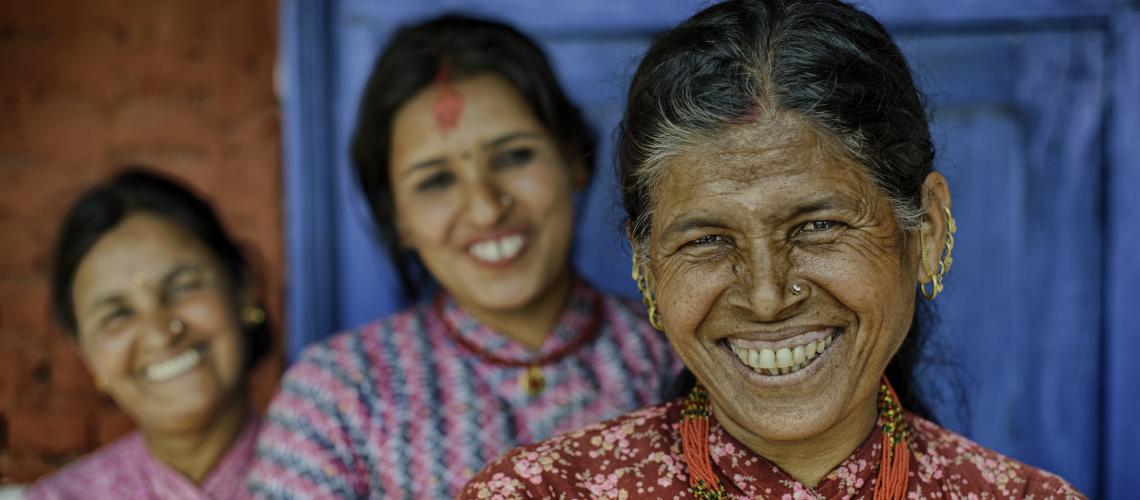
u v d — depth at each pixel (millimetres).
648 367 2275
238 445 2551
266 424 2252
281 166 2932
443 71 2176
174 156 2979
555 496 1373
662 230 1277
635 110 1297
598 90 2791
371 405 2193
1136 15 2590
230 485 2523
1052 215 2664
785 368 1281
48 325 3062
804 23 1223
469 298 2230
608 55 2791
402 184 2238
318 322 2867
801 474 1376
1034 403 2697
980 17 2637
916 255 1324
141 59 2977
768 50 1210
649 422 1445
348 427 2178
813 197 1204
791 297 1233
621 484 1384
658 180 1270
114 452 2611
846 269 1229
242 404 2576
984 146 2672
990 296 2697
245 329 2598
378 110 2223
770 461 1368
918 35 2660
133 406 2461
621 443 1422
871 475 1380
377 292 2881
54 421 3092
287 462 2162
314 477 2139
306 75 2826
